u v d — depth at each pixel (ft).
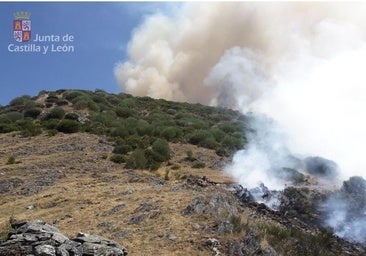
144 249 52.11
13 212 72.90
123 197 75.97
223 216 62.28
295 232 61.11
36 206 75.82
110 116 199.52
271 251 52.80
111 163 115.44
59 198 79.15
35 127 163.02
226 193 86.48
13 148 131.03
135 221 61.41
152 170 112.06
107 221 62.75
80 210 70.28
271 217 75.82
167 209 65.10
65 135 150.51
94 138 147.54
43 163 111.34
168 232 56.39
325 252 58.23
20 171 103.71
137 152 116.57
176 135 175.73
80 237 46.85
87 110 214.07
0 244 43.80
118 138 150.41
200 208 63.77
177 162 132.87
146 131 172.04
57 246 43.80
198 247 51.96
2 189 90.17
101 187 86.74
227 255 50.85
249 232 56.59
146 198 73.72
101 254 44.16
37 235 44.68
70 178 98.48
